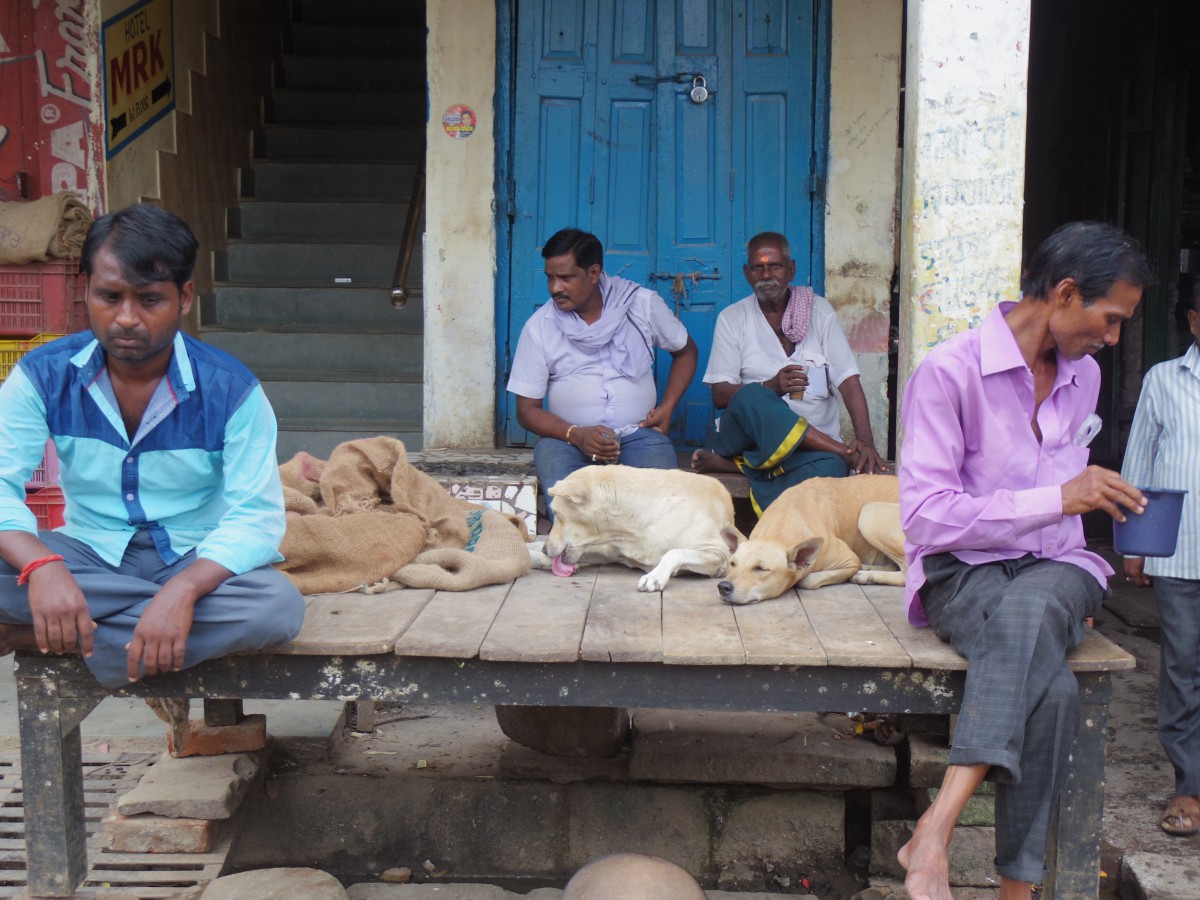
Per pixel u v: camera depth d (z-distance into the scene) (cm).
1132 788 376
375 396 655
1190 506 341
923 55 336
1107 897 331
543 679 276
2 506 259
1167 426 352
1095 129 723
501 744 388
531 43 555
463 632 284
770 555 315
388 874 346
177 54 666
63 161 576
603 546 352
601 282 490
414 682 278
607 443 452
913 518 267
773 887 346
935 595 278
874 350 553
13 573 262
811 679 272
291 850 354
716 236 564
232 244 734
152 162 634
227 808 328
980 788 327
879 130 542
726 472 488
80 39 569
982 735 246
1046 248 258
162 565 278
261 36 809
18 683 278
